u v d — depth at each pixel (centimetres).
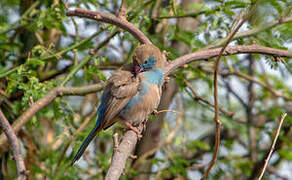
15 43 1186
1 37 1125
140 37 947
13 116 1150
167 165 1349
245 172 1387
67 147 1080
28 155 1164
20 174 716
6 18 1370
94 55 1086
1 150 1114
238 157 1441
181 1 1407
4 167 1209
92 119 1177
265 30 938
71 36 1388
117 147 691
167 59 1043
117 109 933
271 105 1505
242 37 984
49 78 1177
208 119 1496
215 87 748
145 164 1387
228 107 1516
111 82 956
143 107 936
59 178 1141
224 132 1617
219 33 1101
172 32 1180
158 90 942
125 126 988
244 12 991
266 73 1623
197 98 1212
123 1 940
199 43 1119
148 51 937
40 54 1079
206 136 1584
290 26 971
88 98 1434
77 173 1230
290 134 1412
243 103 1520
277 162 1513
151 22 1196
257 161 1392
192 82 1495
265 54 868
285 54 861
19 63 1216
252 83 1532
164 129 1559
